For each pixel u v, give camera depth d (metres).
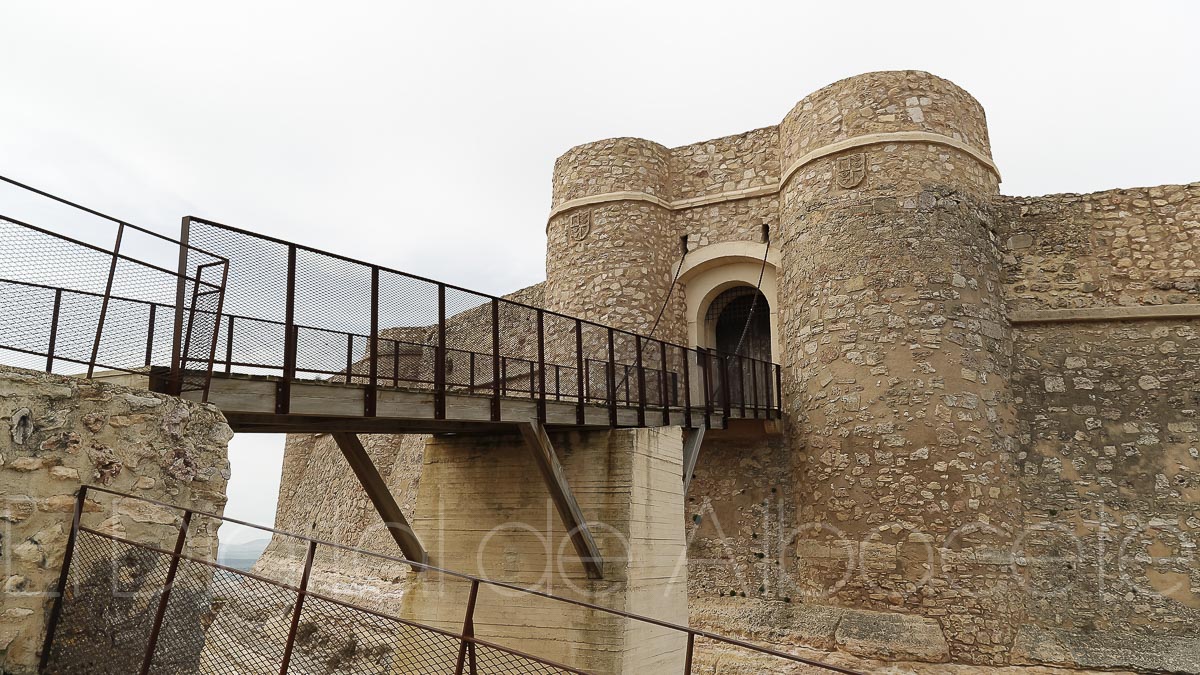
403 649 10.04
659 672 9.95
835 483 12.61
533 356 14.18
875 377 12.56
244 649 5.50
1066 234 13.48
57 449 4.67
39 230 4.97
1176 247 12.88
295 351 6.75
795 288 14.13
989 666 11.16
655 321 15.85
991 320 12.91
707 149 16.77
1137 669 10.95
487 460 10.59
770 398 13.98
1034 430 12.91
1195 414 12.16
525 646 9.68
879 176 13.29
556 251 16.92
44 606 4.50
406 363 8.31
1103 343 12.95
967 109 13.87
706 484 14.93
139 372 5.48
